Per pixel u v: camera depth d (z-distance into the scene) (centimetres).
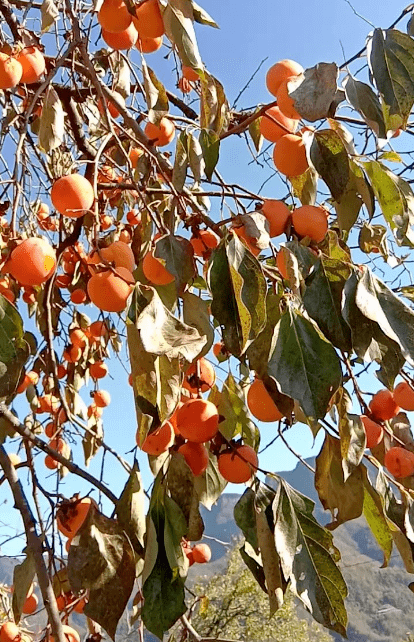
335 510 125
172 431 115
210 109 128
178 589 109
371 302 106
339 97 108
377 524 127
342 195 116
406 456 132
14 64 131
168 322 103
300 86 104
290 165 116
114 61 170
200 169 121
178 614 108
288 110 111
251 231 109
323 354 107
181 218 125
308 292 109
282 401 110
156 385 105
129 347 105
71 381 206
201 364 128
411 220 118
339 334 108
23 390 180
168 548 110
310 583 114
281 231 114
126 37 133
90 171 168
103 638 149
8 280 167
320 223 113
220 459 119
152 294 105
